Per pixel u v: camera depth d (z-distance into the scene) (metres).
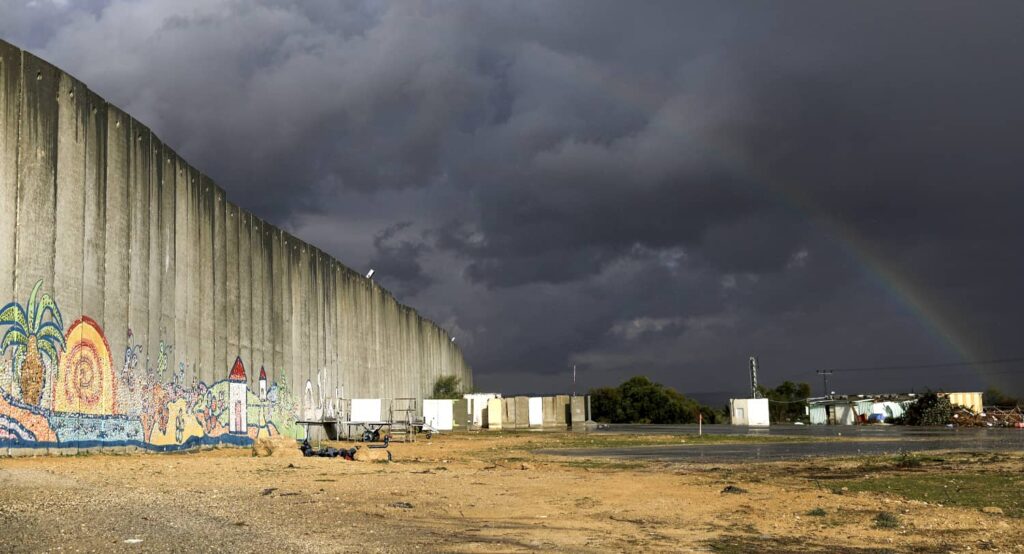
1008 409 103.38
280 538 11.55
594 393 128.25
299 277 49.31
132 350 28.75
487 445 47.41
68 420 24.64
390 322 74.06
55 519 12.24
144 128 30.42
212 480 20.03
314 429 50.75
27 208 23.19
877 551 12.51
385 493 18.08
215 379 36.56
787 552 12.27
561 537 12.89
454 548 11.41
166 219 31.98
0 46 22.41
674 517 15.55
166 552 10.07
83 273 25.80
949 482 22.97
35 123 23.77
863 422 100.38
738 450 40.47
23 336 22.73
